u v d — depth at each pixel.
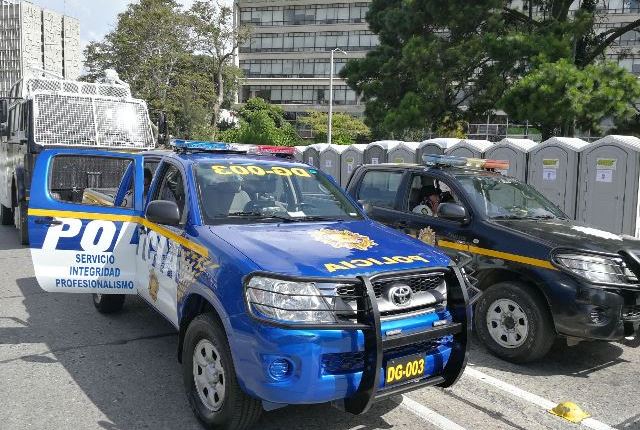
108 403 4.28
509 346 5.34
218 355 3.68
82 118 11.02
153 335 5.84
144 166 5.90
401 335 3.47
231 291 3.51
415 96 21.75
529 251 5.21
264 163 5.18
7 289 7.57
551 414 4.30
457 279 3.86
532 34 20.16
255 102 58.38
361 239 4.12
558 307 4.93
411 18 22.67
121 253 5.33
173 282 4.38
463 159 6.68
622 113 18.16
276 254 3.64
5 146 12.79
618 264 5.02
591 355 5.68
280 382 3.28
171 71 38.88
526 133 42.06
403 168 6.97
